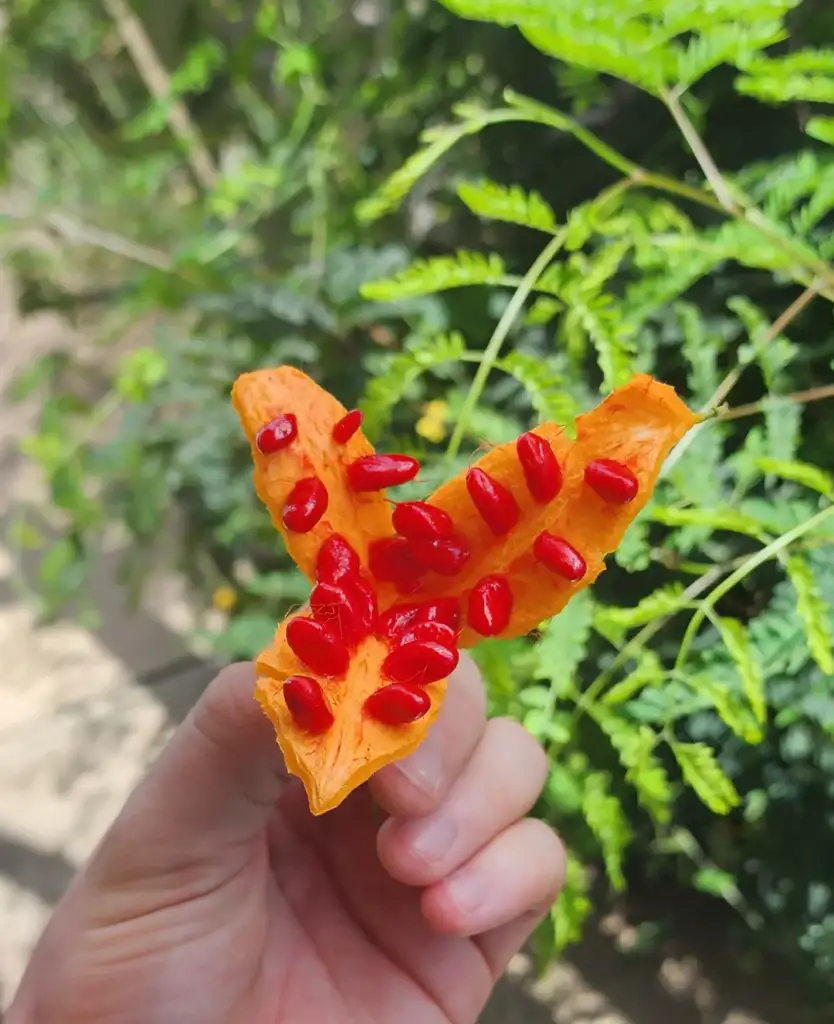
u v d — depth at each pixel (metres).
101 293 0.40
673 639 0.25
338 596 0.13
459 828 0.17
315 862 0.22
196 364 0.38
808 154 0.22
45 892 0.42
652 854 0.32
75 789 0.46
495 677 0.23
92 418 0.39
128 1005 0.18
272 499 0.14
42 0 0.43
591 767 0.27
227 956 0.19
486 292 0.30
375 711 0.12
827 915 0.26
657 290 0.22
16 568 0.55
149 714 0.48
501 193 0.19
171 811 0.17
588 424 0.14
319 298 0.33
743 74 0.24
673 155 0.27
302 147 0.38
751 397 0.25
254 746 0.17
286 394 0.15
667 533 0.25
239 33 0.44
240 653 0.33
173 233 0.43
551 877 0.18
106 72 0.47
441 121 0.34
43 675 0.51
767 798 0.26
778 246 0.20
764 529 0.22
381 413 0.22
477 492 0.14
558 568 0.13
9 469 0.58
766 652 0.21
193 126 0.45
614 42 0.17
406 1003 0.20
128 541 0.55
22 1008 0.18
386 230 0.36
